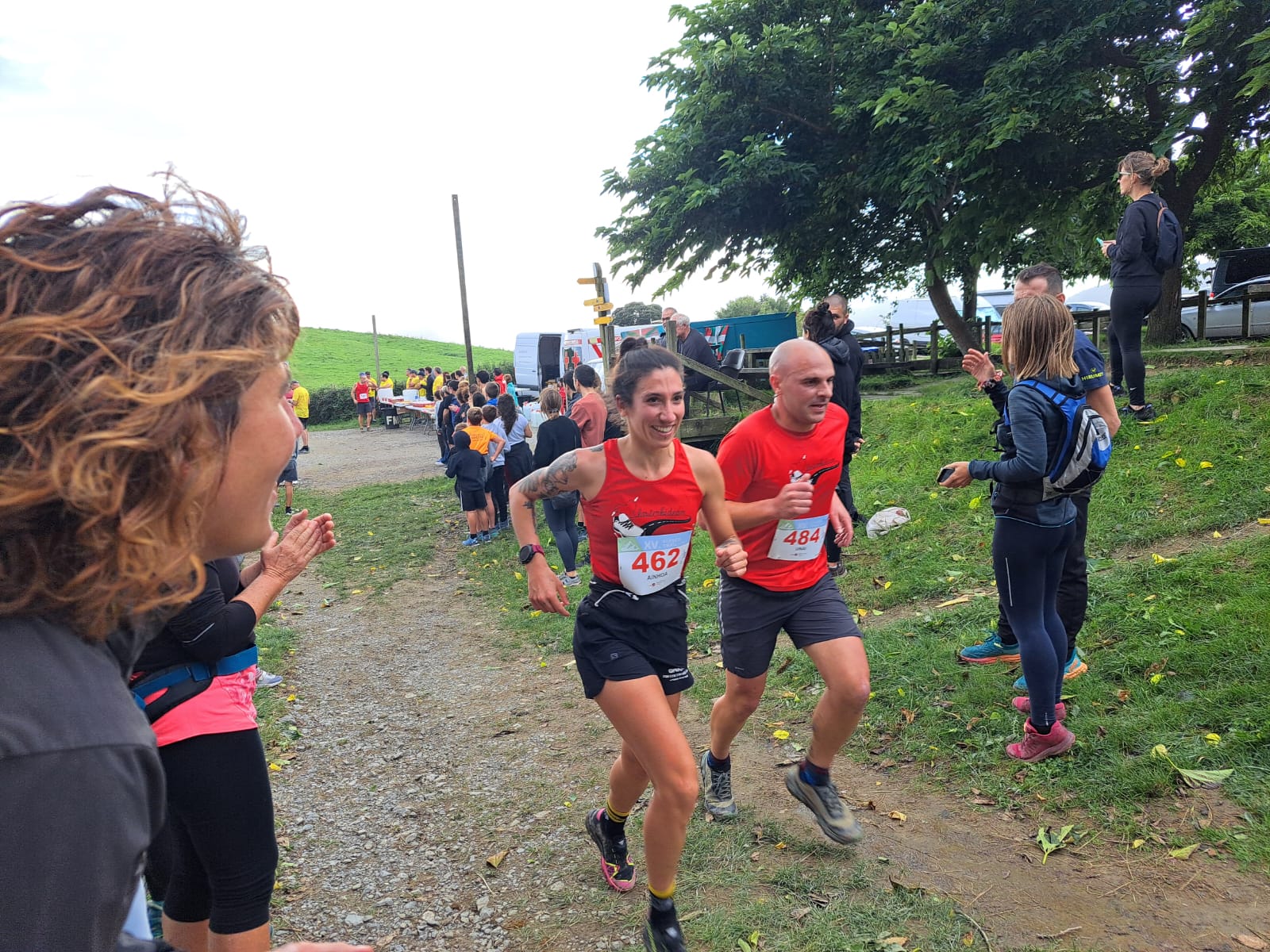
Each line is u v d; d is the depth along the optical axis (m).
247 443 0.79
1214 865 2.89
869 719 4.29
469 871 3.50
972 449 8.22
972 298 19.83
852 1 14.74
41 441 0.62
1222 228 20.23
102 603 0.67
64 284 0.68
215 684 2.03
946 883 3.04
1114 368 7.68
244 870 2.03
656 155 16.19
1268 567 4.55
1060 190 13.74
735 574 2.80
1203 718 3.58
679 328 11.46
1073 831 3.21
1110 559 5.37
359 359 64.31
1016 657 4.50
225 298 0.72
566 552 8.23
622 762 2.97
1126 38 12.12
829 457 3.23
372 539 11.48
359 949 1.01
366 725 5.27
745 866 3.27
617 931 2.99
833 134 14.81
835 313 6.86
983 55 12.62
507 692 5.65
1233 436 6.30
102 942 0.67
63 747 0.64
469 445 10.55
